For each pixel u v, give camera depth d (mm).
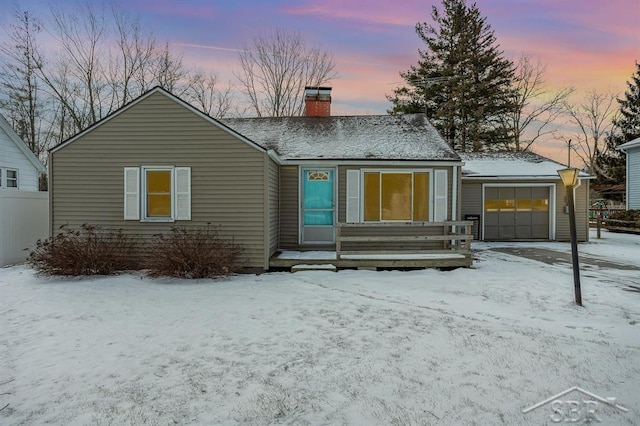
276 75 26219
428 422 3092
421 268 9766
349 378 3873
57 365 4238
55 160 9602
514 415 3184
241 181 9430
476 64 26766
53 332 5293
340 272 9352
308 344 4812
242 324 5605
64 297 7105
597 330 5207
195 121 9453
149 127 9492
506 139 27188
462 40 26844
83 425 3096
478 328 5305
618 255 12312
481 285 8023
